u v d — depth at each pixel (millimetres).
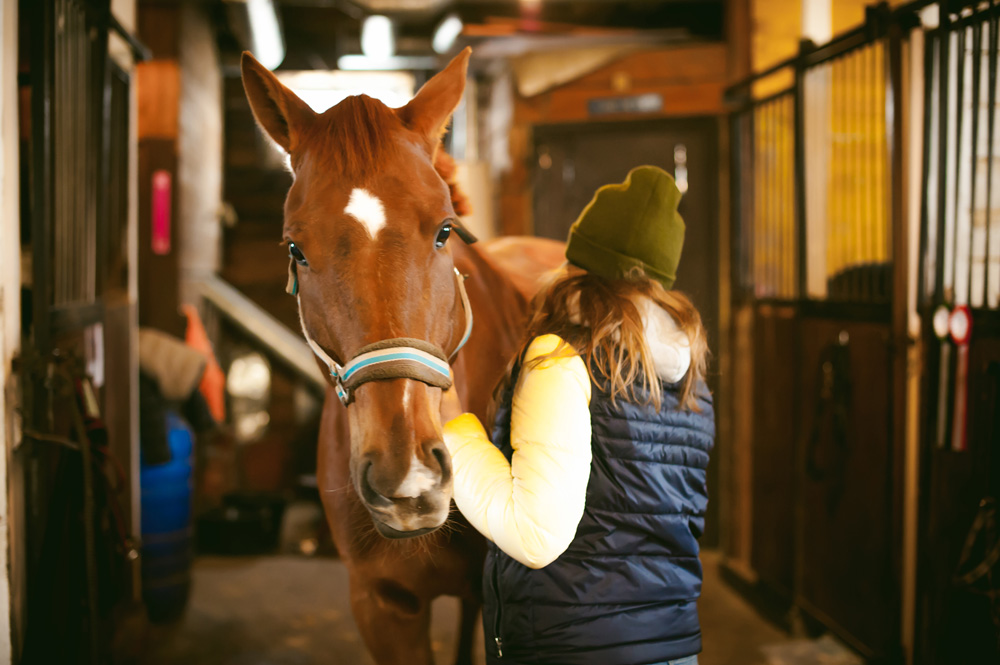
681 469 1048
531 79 3496
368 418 953
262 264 4859
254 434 4355
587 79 3453
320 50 4664
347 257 988
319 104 4953
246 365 4352
